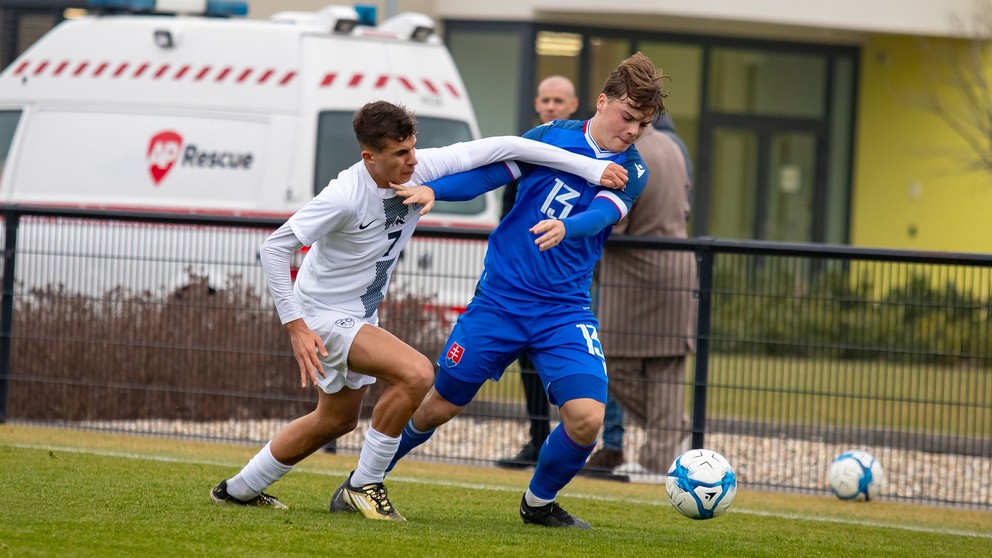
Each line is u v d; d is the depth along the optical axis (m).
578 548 17.38
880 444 26.81
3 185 39.81
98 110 39.16
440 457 27.94
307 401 29.08
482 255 28.00
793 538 20.22
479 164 18.66
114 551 15.38
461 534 17.88
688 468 20.03
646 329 26.84
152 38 39.03
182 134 38.28
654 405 27.14
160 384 29.86
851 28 65.69
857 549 19.47
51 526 16.73
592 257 19.23
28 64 40.47
